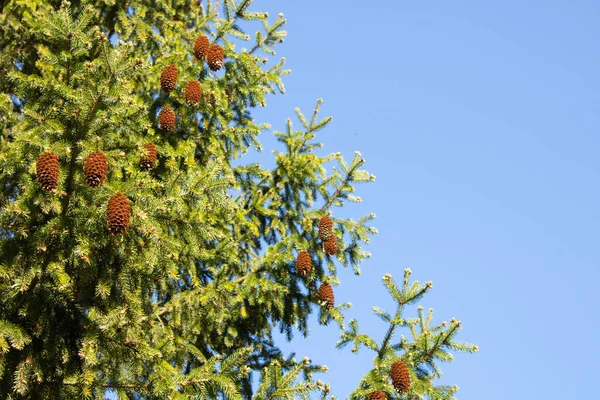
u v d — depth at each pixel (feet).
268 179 34.53
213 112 31.99
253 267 31.50
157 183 24.03
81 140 20.77
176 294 29.27
